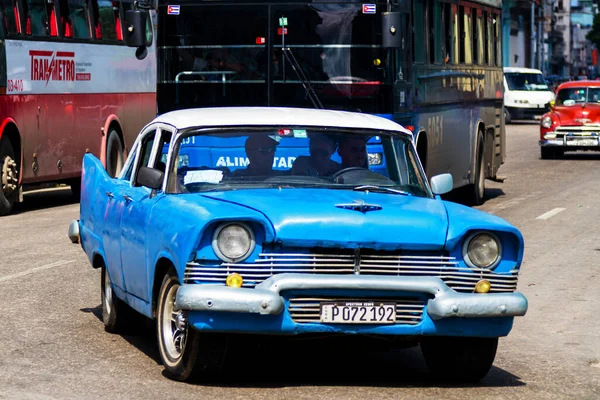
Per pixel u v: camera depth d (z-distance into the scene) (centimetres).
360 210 1069
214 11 2256
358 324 1033
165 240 1070
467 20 2991
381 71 2211
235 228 1019
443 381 1134
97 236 1368
